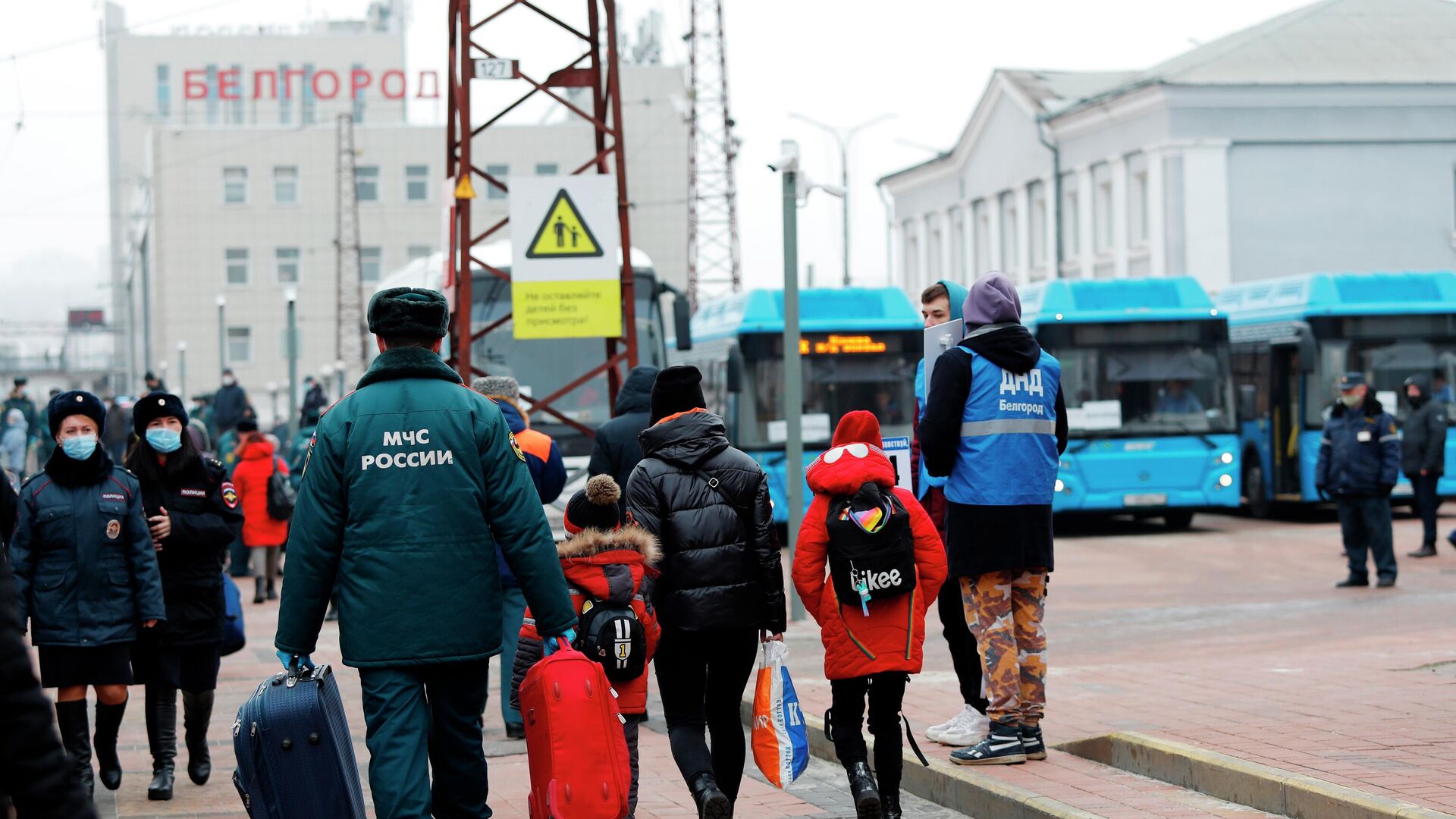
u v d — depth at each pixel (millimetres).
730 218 97438
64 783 4125
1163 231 71875
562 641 9414
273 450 30484
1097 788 11414
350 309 126062
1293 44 72438
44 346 192500
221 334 87125
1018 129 87875
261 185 128625
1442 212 71750
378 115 153000
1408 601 24578
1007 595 12172
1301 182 71438
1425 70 71750
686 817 11953
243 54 164750
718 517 10664
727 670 10922
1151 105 72312
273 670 21375
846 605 10672
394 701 8828
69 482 12328
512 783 13406
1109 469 38250
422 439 8969
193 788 13477
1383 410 26688
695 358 43812
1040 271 86688
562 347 30547
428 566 8859
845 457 10797
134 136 165500
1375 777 10586
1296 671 16156
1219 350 38969
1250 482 43000
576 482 29078
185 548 13086
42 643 12211
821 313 38031
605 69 25672
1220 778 11086
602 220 23922
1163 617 24141
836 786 13102
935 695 16078
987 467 11875
